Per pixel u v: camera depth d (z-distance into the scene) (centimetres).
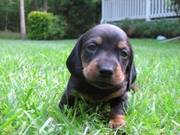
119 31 37
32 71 63
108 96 39
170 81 64
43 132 33
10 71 63
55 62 80
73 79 39
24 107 40
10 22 411
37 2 392
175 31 206
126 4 268
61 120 37
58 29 287
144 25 231
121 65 36
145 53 121
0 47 145
